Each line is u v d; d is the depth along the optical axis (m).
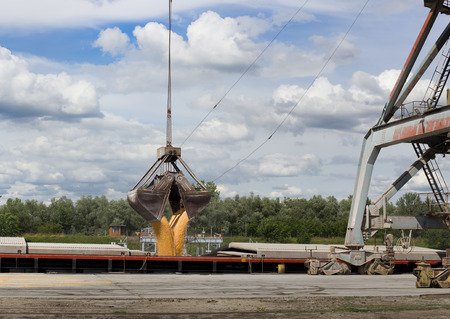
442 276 28.56
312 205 138.12
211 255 42.31
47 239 93.06
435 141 40.41
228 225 120.69
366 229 40.66
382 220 40.31
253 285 28.94
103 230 131.50
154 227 38.50
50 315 17.23
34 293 23.42
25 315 17.16
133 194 38.34
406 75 38.19
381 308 20.11
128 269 36.31
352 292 25.97
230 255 40.31
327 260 38.28
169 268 36.81
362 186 40.44
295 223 104.25
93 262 35.78
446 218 40.88
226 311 18.97
